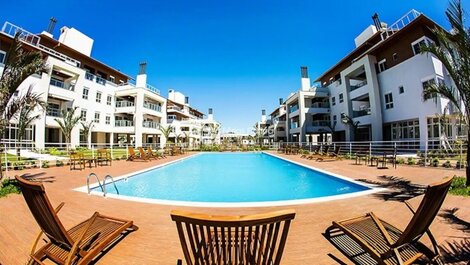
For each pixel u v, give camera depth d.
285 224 1.73
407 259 2.38
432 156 12.62
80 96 23.86
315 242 3.24
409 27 17.08
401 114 18.03
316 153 17.36
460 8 6.04
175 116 44.91
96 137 28.86
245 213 4.55
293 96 31.66
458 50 6.29
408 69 17.39
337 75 28.83
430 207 2.23
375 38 21.92
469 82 6.20
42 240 3.28
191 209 4.78
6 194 5.80
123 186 8.95
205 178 11.38
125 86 31.12
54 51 22.98
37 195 2.13
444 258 2.79
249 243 1.73
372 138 20.12
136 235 3.48
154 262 2.74
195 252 1.75
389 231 2.87
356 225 3.05
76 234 2.82
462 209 4.51
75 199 5.51
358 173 9.49
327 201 5.27
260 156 24.41
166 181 10.55
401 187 6.65
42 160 12.70
